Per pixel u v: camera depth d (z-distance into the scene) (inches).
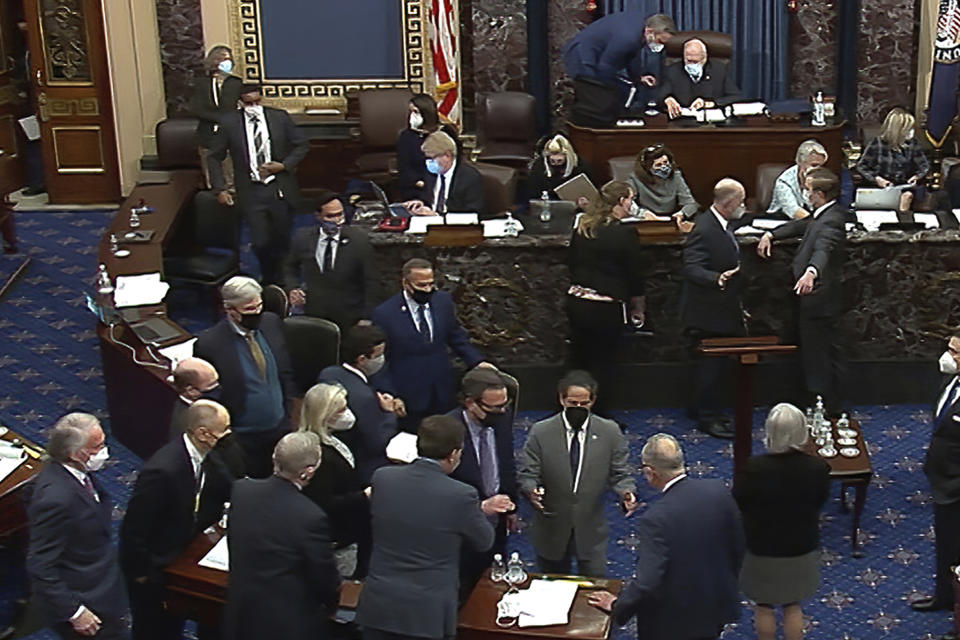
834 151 585.6
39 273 596.1
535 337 467.2
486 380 317.7
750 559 320.8
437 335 398.9
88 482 301.9
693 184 589.9
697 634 293.3
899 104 677.3
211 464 314.5
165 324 440.1
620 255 424.2
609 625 292.4
